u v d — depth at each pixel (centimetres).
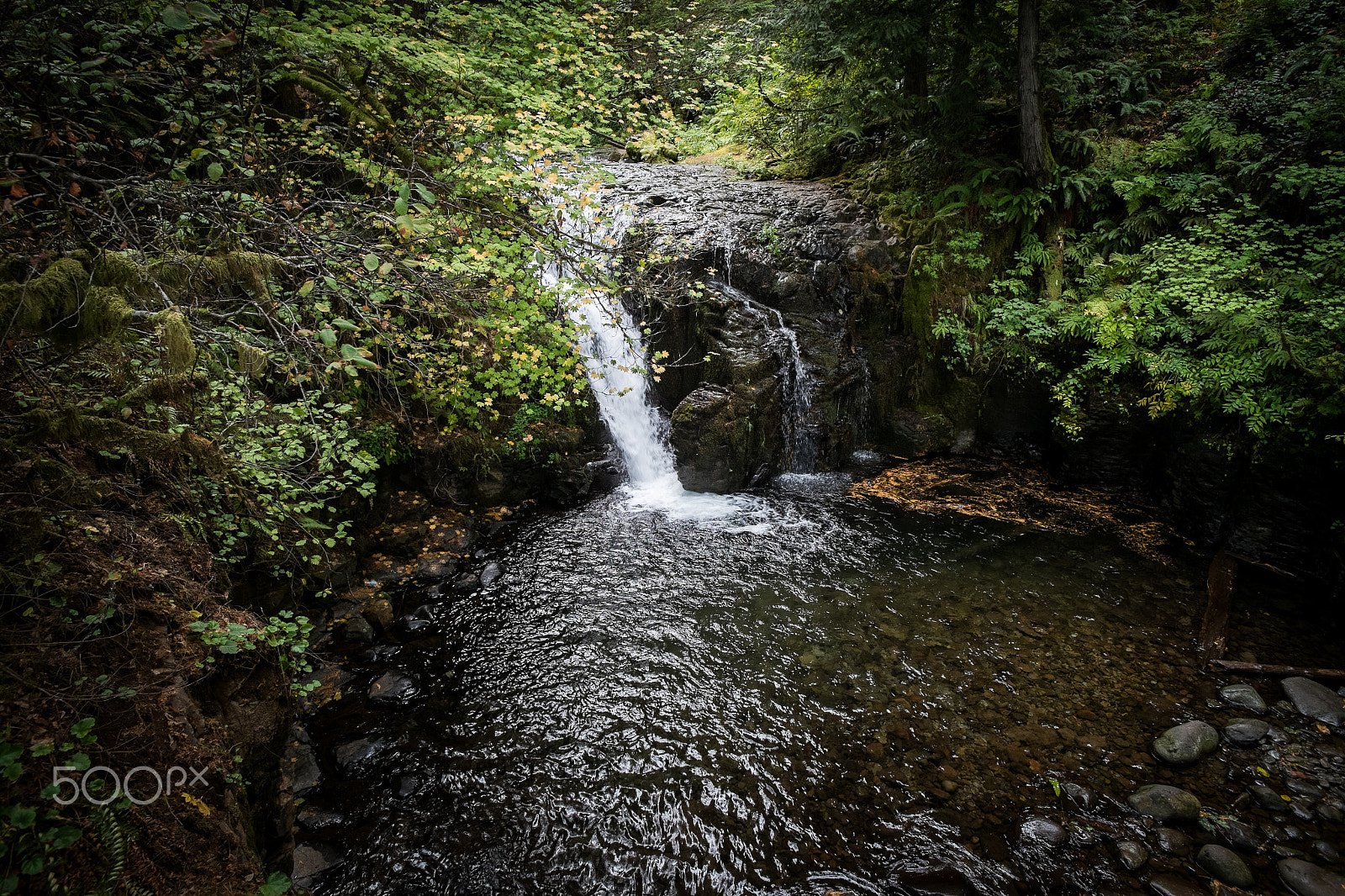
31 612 232
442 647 560
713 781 438
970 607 624
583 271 471
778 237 970
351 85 694
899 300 963
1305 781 437
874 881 373
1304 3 877
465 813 409
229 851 235
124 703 234
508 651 557
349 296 367
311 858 367
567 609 614
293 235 343
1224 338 726
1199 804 414
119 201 349
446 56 576
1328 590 640
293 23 528
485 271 466
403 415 678
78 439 288
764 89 1348
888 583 660
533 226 447
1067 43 977
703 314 883
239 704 302
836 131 1191
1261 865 381
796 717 494
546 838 395
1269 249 743
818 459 916
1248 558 697
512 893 362
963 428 966
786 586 655
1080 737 476
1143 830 403
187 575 300
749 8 1369
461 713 491
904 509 813
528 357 513
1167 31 998
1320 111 763
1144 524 773
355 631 560
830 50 952
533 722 484
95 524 279
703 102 1515
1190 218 822
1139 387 802
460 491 762
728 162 1350
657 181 1188
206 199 347
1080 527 769
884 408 966
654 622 599
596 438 875
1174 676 537
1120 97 946
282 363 443
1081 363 853
